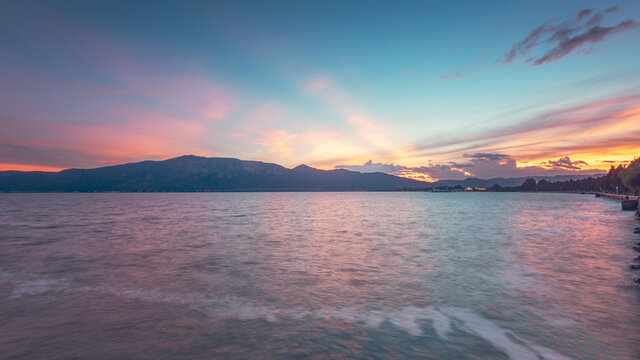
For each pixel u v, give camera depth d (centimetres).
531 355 1068
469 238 3753
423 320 1356
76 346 1142
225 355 1077
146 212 9050
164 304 1558
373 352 1091
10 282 1955
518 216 7106
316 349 1112
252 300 1608
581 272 2141
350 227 5016
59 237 3938
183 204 15188
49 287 1844
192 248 3109
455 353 1082
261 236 3975
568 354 1075
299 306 1525
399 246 3195
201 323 1332
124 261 2525
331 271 2183
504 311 1452
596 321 1336
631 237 3778
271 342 1165
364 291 1745
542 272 2142
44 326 1307
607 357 1055
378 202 18125
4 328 1289
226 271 2194
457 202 17250
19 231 4581
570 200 17500
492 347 1123
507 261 2478
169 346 1138
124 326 1305
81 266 2367
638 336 1198
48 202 17850
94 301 1603
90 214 8206
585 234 4053
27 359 1059
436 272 2148
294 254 2786
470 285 1848
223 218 6881
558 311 1448
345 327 1288
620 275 2061
